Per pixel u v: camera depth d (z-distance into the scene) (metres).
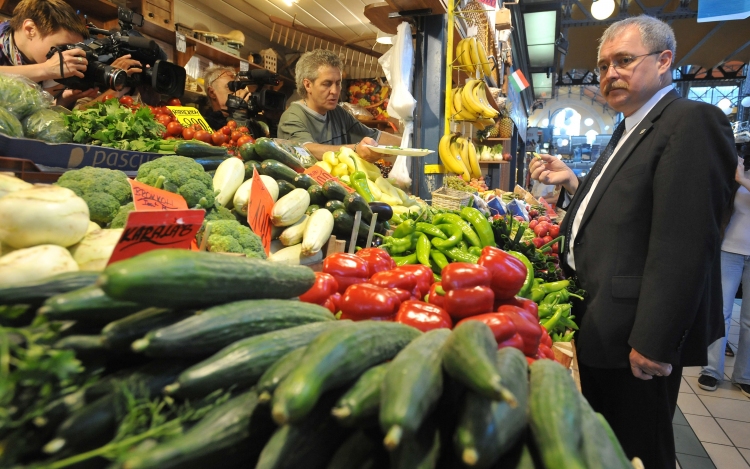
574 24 12.33
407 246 2.42
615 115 34.41
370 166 3.00
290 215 1.94
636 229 2.16
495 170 8.77
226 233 1.62
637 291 2.14
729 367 5.09
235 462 0.71
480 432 0.65
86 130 2.33
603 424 0.82
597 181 2.58
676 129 2.02
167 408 0.73
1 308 0.74
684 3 10.95
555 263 2.67
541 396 0.75
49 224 0.98
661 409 2.26
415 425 0.63
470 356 0.69
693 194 1.91
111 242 1.09
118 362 0.78
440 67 4.51
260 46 8.55
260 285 0.93
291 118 3.84
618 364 2.18
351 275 1.63
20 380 0.58
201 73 6.48
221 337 0.79
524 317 1.33
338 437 0.75
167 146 2.47
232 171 2.00
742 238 4.44
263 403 0.71
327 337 0.75
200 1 6.86
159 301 0.74
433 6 4.14
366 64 8.86
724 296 4.61
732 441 3.68
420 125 4.68
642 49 2.30
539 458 0.68
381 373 0.75
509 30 7.76
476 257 2.26
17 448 0.59
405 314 1.28
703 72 19.31
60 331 0.74
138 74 3.12
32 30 2.90
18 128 1.99
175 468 0.62
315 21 7.58
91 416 0.64
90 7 4.72
